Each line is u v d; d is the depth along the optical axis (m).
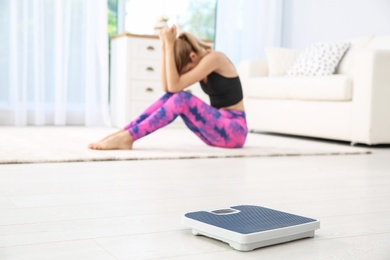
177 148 3.17
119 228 1.30
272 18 5.94
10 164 2.38
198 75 2.99
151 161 2.62
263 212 1.32
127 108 4.99
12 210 1.47
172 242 1.18
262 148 3.37
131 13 5.47
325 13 5.54
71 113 5.17
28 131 4.25
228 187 1.94
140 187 1.88
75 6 5.04
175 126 5.20
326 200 1.75
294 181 2.13
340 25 5.36
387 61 3.70
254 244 1.14
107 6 5.26
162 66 3.05
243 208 1.36
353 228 1.37
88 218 1.39
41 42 4.89
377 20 4.93
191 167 2.45
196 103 3.02
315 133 4.12
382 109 3.72
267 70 4.93
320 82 3.97
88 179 2.02
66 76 5.03
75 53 5.09
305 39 5.79
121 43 5.09
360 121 3.74
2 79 4.82
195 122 3.06
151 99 5.09
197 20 5.73
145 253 1.10
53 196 1.67
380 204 1.71
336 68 4.53
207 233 1.20
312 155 3.15
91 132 4.33
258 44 5.92
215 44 5.79
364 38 4.46
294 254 1.12
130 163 2.53
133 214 1.45
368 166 2.69
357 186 2.06
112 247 1.13
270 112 4.61
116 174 2.17
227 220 1.23
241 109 3.27
